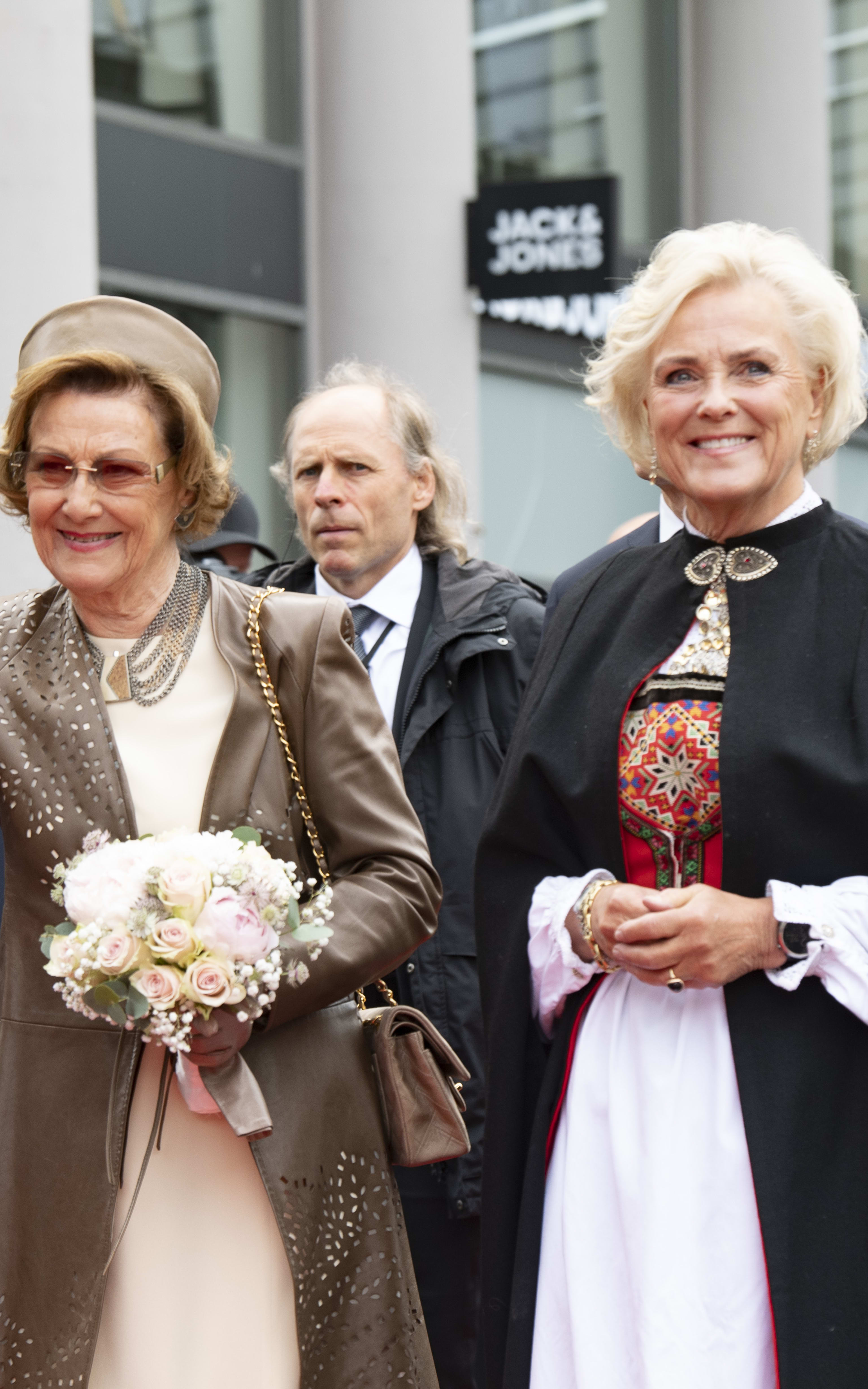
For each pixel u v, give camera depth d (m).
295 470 4.77
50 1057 2.77
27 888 2.82
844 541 2.94
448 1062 2.96
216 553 5.57
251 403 10.86
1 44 6.63
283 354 11.03
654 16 13.70
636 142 13.60
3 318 6.61
